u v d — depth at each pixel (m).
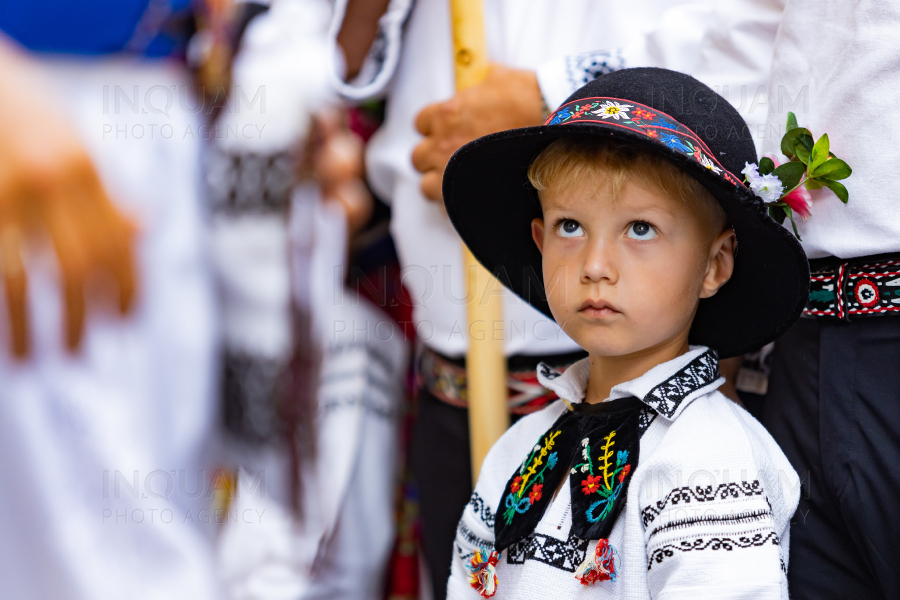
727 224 1.15
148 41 2.05
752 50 1.49
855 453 1.19
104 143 1.98
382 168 1.89
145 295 2.03
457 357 1.73
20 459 1.80
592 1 1.64
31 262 1.80
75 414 1.86
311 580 2.08
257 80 2.15
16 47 1.85
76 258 1.81
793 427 1.29
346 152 2.18
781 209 1.21
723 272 1.16
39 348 1.82
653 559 1.04
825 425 1.21
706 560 1.00
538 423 1.30
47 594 1.84
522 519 1.17
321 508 2.11
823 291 1.22
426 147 1.65
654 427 1.11
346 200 2.18
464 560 1.29
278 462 2.18
